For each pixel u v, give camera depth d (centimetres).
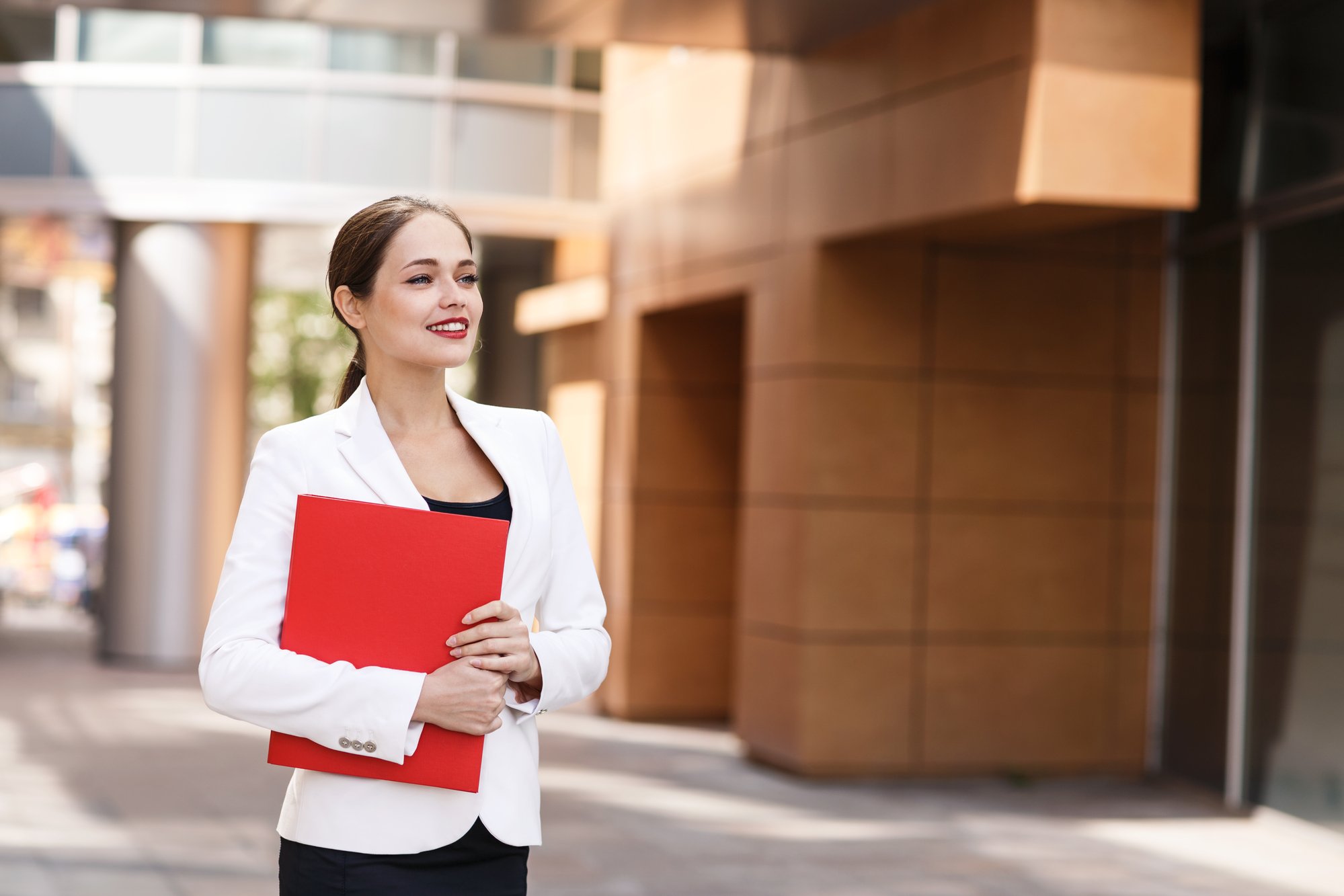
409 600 224
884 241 923
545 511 245
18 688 1293
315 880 226
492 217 1405
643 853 727
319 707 218
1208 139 903
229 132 1426
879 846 755
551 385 1446
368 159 1417
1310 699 796
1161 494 959
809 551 915
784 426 951
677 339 1229
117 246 1475
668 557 1229
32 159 1441
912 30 822
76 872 658
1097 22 722
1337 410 773
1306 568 802
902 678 930
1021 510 944
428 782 223
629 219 1231
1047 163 718
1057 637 950
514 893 235
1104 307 954
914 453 930
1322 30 788
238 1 845
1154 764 956
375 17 871
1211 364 907
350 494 233
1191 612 923
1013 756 945
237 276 1466
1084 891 668
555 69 1416
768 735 965
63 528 2472
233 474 1470
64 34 1434
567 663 235
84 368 4369
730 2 826
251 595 228
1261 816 832
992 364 939
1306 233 806
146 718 1149
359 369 252
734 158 1038
